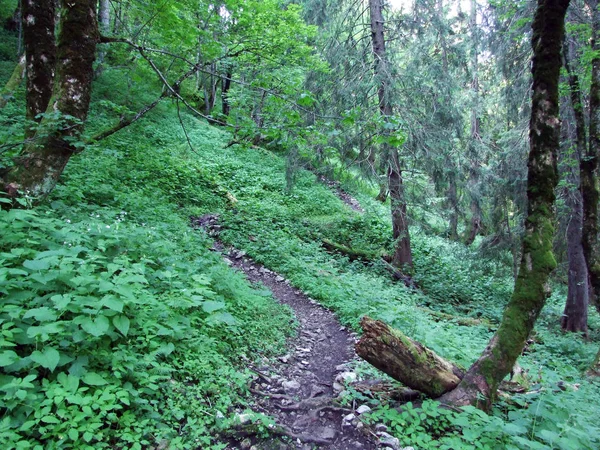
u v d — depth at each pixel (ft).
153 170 35.19
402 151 33.71
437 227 38.58
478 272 38.93
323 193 51.34
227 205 37.73
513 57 34.12
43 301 10.17
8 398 7.91
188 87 70.90
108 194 24.14
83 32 16.34
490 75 45.34
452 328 22.39
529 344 24.86
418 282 35.86
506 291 38.45
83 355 9.75
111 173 29.07
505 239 36.14
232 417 10.61
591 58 22.63
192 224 30.89
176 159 40.73
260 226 34.91
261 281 25.54
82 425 8.23
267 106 20.61
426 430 11.44
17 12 52.85
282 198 45.32
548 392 11.78
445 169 33.91
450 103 33.60
